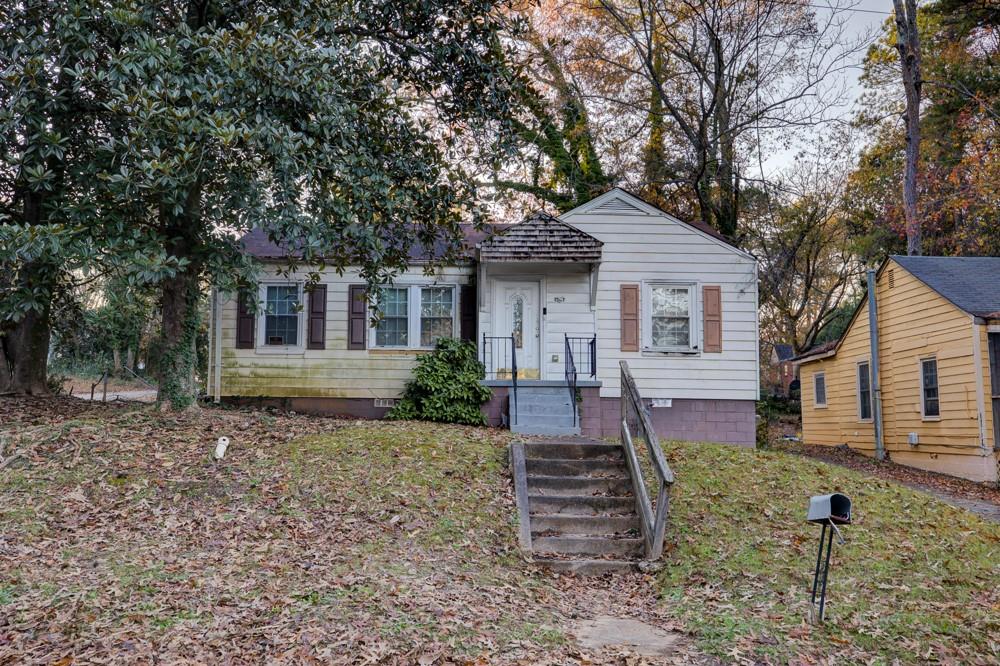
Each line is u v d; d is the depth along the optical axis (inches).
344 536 325.7
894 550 335.3
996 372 616.7
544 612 272.5
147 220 454.3
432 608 253.3
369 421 561.0
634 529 368.2
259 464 395.9
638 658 230.2
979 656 237.3
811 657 234.8
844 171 1188.5
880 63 1178.0
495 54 527.5
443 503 369.4
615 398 630.5
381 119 490.6
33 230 367.9
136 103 372.2
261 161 414.0
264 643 218.8
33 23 406.9
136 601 242.7
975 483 604.7
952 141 1092.5
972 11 1001.5
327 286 648.4
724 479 416.8
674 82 957.8
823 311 1240.2
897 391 744.3
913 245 917.8
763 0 863.7
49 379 699.4
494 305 638.5
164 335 493.7
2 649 206.1
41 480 357.1
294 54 397.7
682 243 645.3
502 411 590.6
